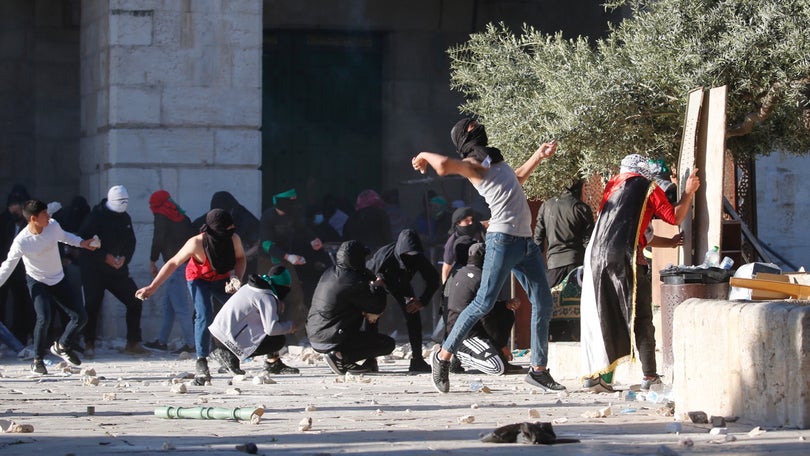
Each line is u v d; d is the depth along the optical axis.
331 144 57.66
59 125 52.56
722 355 16.88
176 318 41.75
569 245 29.89
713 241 21.94
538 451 13.90
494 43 31.61
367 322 29.08
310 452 14.03
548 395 21.97
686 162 22.95
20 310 39.00
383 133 57.72
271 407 20.28
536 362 22.61
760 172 42.41
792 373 15.67
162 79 41.72
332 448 14.40
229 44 42.16
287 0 55.25
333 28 56.41
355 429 16.62
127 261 37.38
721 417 16.28
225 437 15.72
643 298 22.02
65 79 52.62
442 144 57.41
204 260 26.61
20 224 39.28
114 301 41.81
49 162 52.47
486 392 22.72
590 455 13.48
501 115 28.83
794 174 42.53
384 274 28.72
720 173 21.77
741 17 26.00
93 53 44.16
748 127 26.42
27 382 27.45
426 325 45.16
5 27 52.00
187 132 41.88
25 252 29.34
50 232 29.61
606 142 27.00
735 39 25.44
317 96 57.44
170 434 16.20
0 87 51.88
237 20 42.19
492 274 21.44
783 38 25.23
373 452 13.97
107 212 36.88
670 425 15.91
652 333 22.11
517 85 29.56
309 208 46.56
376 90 58.00
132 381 27.38
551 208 30.05
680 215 21.78
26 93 52.22
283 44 57.03
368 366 28.84
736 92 26.03
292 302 39.31
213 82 42.03
